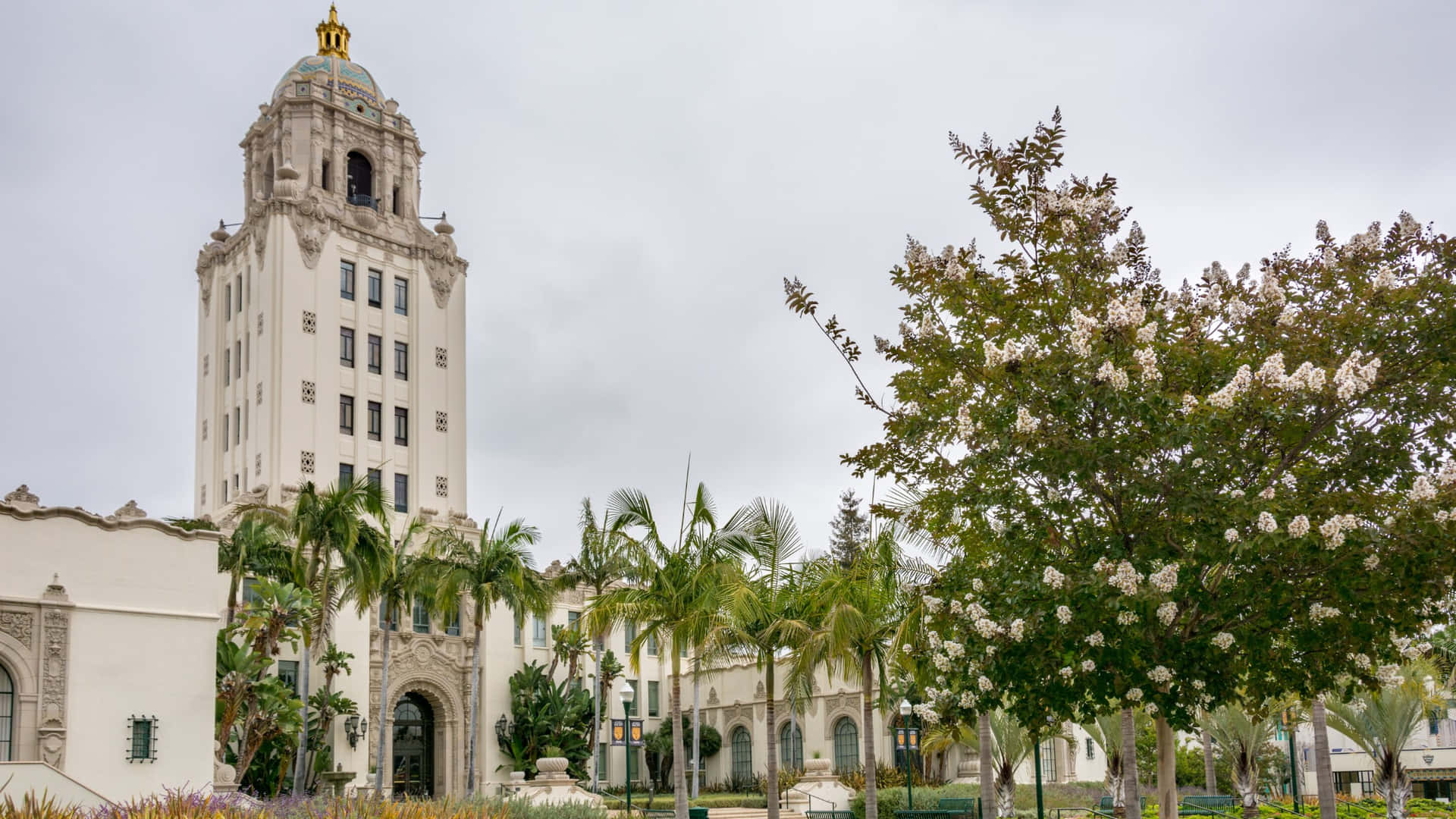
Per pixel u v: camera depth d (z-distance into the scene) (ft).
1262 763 186.29
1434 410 43.45
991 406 47.11
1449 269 45.42
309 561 139.85
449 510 197.26
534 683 184.24
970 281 50.29
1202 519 43.21
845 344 54.03
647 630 94.89
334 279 190.70
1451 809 126.21
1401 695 100.48
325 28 216.95
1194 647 44.91
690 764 200.03
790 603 93.76
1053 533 47.47
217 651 107.34
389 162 206.39
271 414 179.01
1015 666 47.14
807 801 124.67
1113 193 49.75
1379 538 40.47
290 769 148.36
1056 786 157.58
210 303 203.82
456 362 205.05
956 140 50.62
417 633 175.63
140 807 51.08
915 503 55.93
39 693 82.58
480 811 60.64
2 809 51.90
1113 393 43.73
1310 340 45.24
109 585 87.97
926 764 152.46
